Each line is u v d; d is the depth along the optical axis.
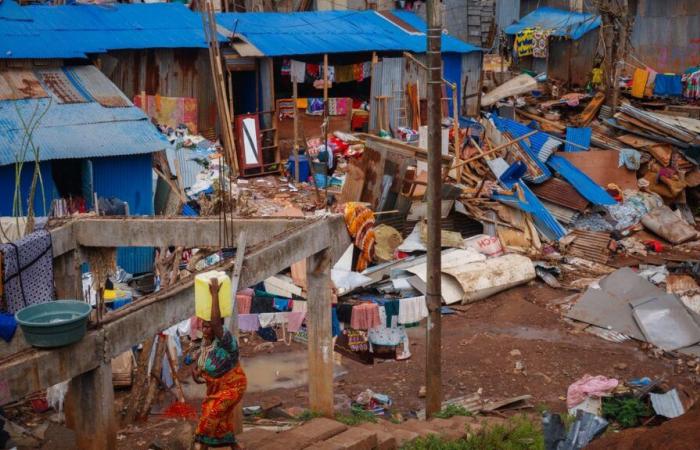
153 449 11.51
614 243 28.56
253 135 32.56
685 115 38.09
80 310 9.32
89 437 9.64
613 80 37.16
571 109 38.44
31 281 12.31
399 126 36.84
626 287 23.72
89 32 31.08
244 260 11.00
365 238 12.65
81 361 9.18
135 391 14.70
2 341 10.64
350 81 36.97
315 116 34.81
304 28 36.88
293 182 32.19
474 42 49.06
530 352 20.67
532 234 28.17
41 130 24.22
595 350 21.02
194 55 32.81
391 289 22.97
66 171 25.19
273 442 10.59
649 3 44.12
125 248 23.23
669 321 21.86
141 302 9.96
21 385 8.59
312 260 12.41
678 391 17.17
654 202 31.62
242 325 18.73
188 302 10.42
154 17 34.19
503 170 30.36
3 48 27.22
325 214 12.54
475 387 18.88
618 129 35.47
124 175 25.11
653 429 8.69
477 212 27.89
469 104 39.44
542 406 17.75
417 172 26.84
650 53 44.59
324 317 12.51
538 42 46.31
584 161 32.31
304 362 19.39
